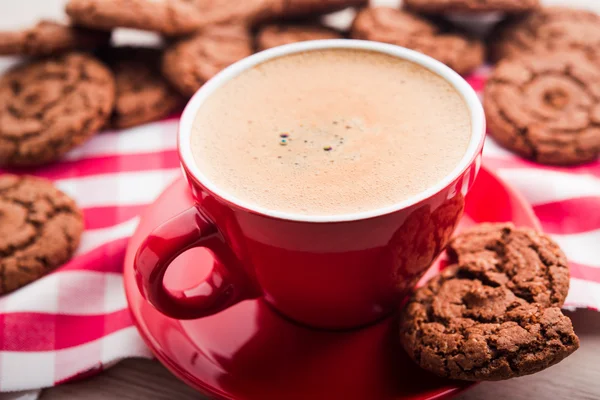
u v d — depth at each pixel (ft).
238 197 0.86
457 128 0.92
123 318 1.03
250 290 0.96
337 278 0.88
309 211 0.85
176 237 0.86
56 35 1.42
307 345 0.94
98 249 1.10
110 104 1.36
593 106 1.28
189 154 0.89
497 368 0.84
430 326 0.89
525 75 1.33
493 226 0.98
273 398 0.88
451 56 1.38
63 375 0.98
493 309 0.88
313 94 0.98
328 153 0.91
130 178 1.27
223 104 0.97
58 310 1.05
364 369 0.91
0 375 0.99
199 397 0.96
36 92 1.37
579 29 1.43
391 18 1.45
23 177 1.26
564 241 1.09
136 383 0.98
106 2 1.40
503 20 1.50
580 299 0.97
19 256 1.13
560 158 1.23
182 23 1.43
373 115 0.95
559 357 0.83
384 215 0.81
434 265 1.01
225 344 0.94
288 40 1.44
